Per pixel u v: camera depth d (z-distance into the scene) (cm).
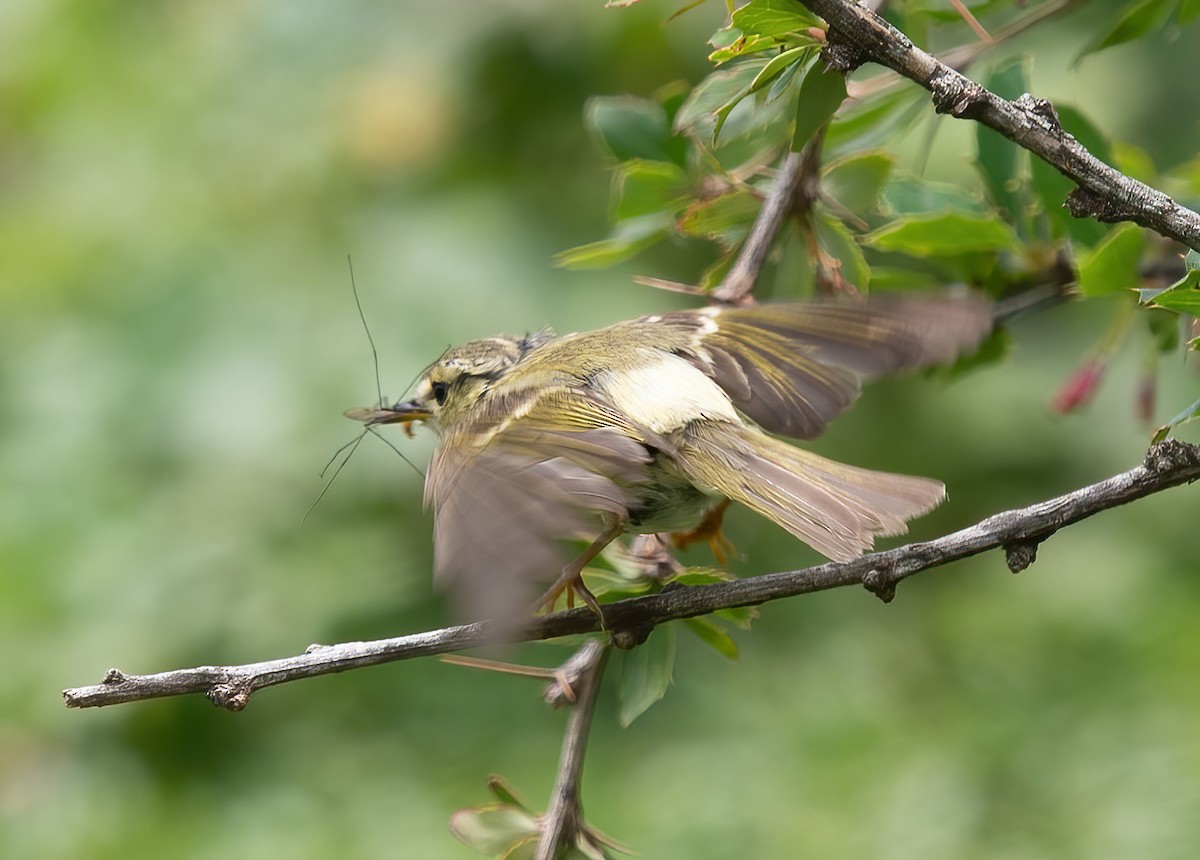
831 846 1031
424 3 1312
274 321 1268
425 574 1214
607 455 534
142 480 1249
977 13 693
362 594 1190
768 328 583
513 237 1267
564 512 477
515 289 1249
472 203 1282
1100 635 1183
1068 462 1276
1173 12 704
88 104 1445
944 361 559
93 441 1259
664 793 1084
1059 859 1012
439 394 671
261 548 1210
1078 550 1256
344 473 1230
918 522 1298
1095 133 668
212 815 1109
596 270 1255
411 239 1273
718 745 1127
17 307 1328
